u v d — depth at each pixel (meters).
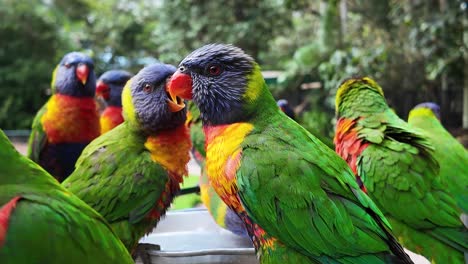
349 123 0.39
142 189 0.32
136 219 0.32
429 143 0.37
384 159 0.36
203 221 0.40
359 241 0.28
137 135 0.34
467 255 0.35
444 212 0.35
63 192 0.21
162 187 0.33
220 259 0.31
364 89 0.40
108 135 0.34
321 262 0.28
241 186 0.28
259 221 0.28
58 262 0.18
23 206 0.18
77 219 0.20
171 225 0.40
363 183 0.37
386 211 0.36
